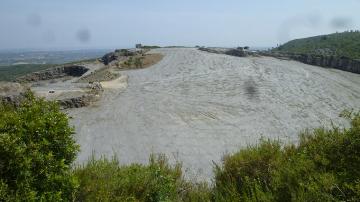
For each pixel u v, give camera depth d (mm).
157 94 26078
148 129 18094
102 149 15234
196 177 10406
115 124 19000
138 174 6129
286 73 33938
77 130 17922
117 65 40625
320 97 25375
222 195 6043
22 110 5008
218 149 15016
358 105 23625
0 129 4484
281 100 24219
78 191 5398
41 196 4359
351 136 5570
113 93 26562
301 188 4984
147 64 41062
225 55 47469
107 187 5656
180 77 32625
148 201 5879
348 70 37969
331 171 5176
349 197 4547
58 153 4930
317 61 41500
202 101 23891
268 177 6016
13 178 4285
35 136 4688
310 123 19234
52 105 5266
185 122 19297
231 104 23062
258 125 18719
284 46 76375
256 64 39281
